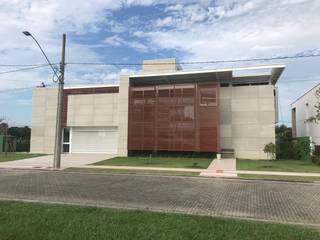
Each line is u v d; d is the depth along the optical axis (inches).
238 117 1346.0
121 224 294.7
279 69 1280.8
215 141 1264.8
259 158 1309.1
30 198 476.4
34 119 1672.0
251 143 1323.8
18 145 1948.8
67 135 1614.2
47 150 1641.2
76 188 581.0
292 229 292.4
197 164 1035.9
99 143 1555.1
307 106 1521.9
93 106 1561.3
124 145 1405.0
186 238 253.8
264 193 550.6
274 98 1374.3
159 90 1339.8
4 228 274.7
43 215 326.6
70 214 333.4
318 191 580.1
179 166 987.9
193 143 1284.4
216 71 1290.6
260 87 1337.4
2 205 381.7
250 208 426.9
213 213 393.7
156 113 1334.9
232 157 1321.4
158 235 260.2
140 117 1355.8
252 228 290.4
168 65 1523.1
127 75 1423.5
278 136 1809.8
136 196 504.1
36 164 1060.5
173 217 329.7
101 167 967.6
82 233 262.5
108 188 584.4
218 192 554.3
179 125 1305.4
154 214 343.0
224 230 279.7
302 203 464.4
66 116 1596.9
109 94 1541.6
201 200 478.3
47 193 523.2
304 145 1274.6
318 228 315.3
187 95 1304.1
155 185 631.2
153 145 1331.2
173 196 509.4
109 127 1544.0
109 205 426.9
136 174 820.6
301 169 931.3
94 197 489.4
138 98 1363.2
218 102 1275.8
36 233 261.1
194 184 653.3
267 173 836.0
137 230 274.4
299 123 1711.4
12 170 917.2
